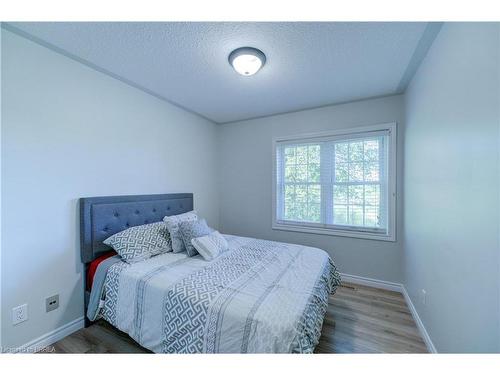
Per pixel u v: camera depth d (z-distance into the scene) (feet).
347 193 9.04
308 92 7.95
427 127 5.50
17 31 4.73
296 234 10.03
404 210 7.84
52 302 5.41
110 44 5.21
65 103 5.68
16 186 4.83
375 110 8.46
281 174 10.44
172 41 5.12
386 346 5.31
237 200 11.55
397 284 8.20
